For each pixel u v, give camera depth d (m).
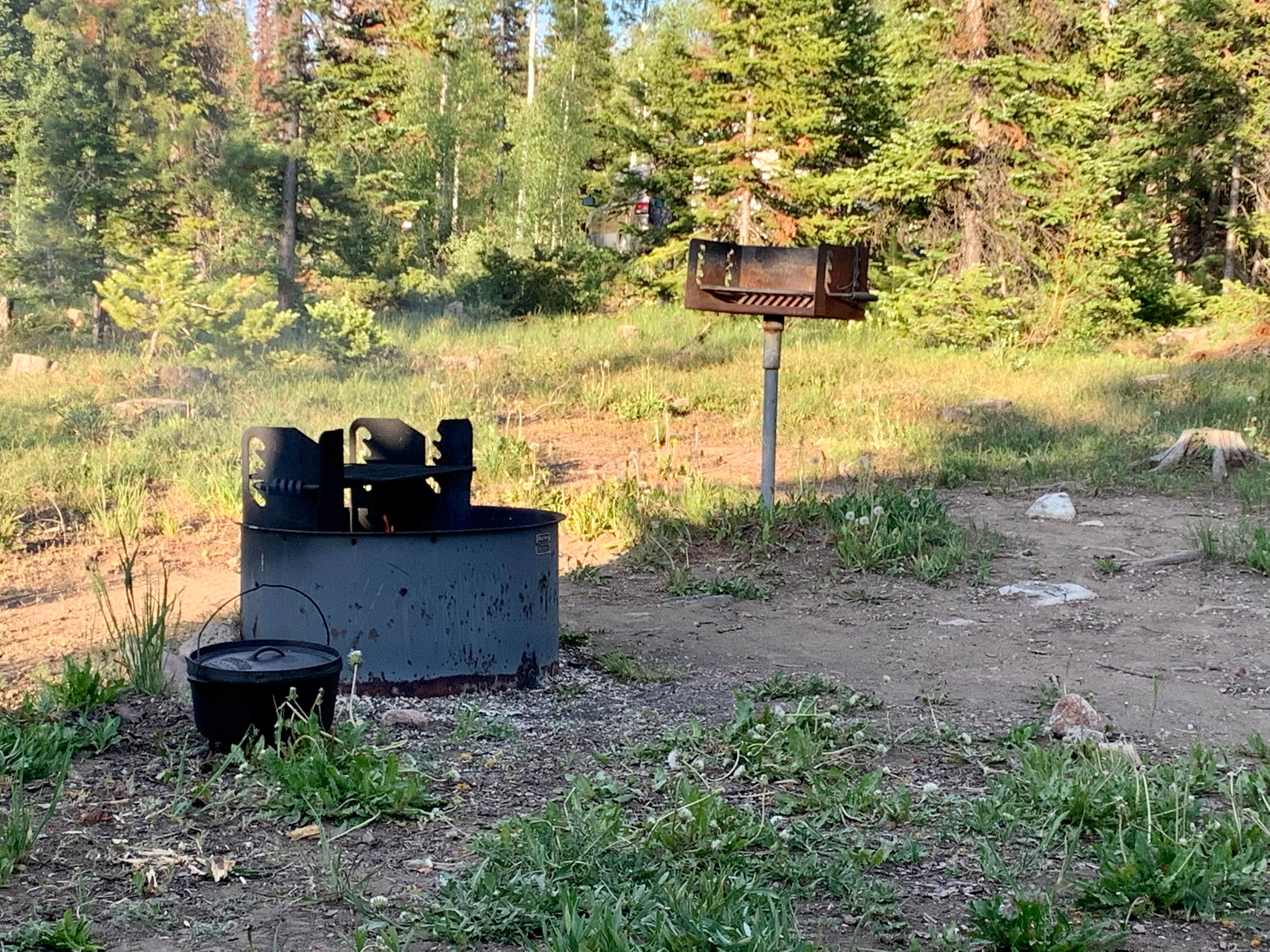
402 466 6.52
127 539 9.93
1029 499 11.55
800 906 3.61
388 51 32.84
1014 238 25.47
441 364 20.77
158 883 3.69
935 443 14.02
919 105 27.17
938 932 3.41
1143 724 5.75
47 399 15.91
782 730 5.14
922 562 8.83
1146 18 32.88
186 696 5.64
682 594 8.45
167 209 27.09
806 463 13.28
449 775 4.65
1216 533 9.98
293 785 4.31
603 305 33.19
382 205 34.81
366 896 3.61
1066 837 4.16
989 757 5.05
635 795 4.49
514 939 3.35
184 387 16.81
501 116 52.03
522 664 6.08
